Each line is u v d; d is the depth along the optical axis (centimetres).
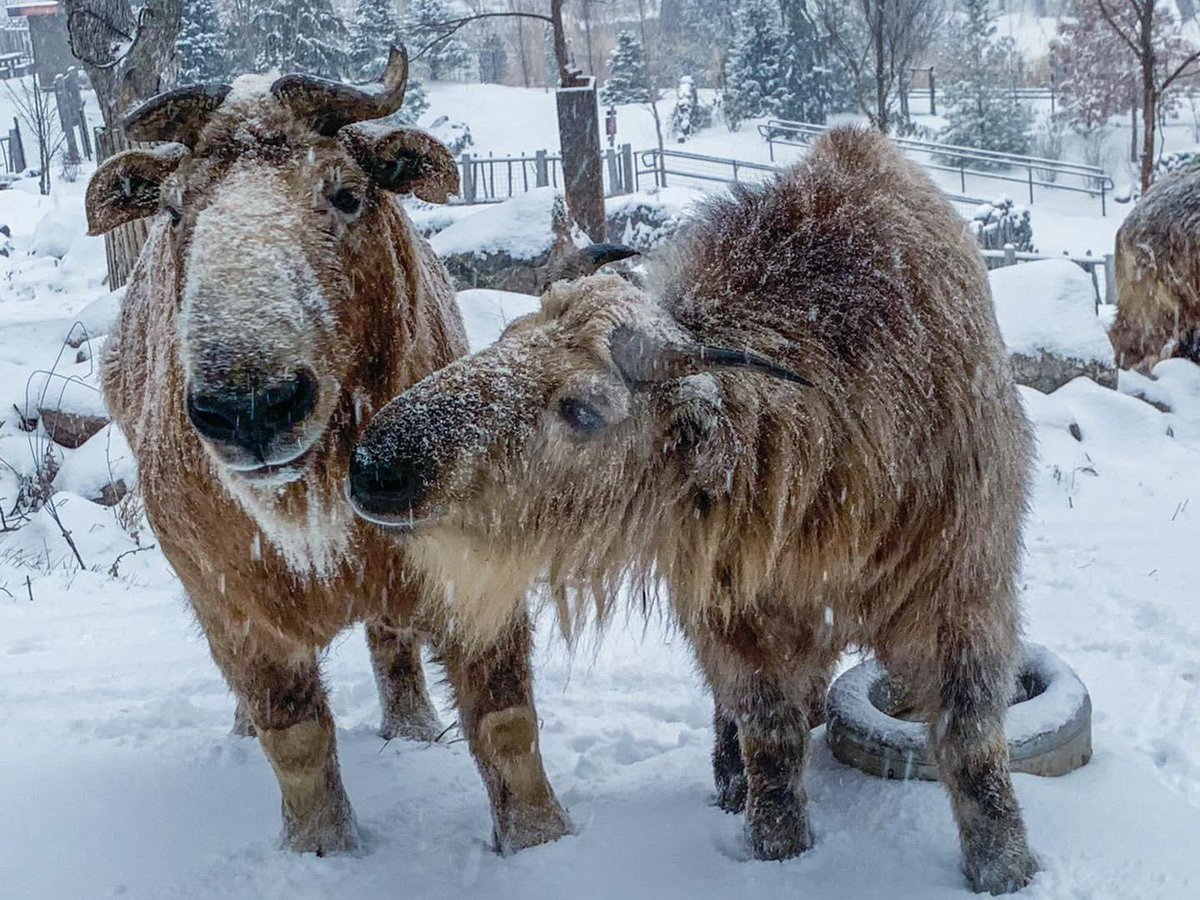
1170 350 1079
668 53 3600
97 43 1168
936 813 391
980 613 352
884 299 335
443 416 300
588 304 319
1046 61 4119
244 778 461
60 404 968
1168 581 637
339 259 338
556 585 337
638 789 438
